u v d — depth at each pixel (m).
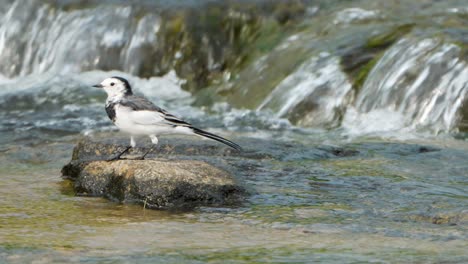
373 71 17.67
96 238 8.73
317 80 18.11
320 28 20.38
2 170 13.01
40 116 18.09
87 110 18.66
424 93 16.56
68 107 18.89
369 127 16.55
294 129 16.95
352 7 20.98
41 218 9.75
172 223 9.48
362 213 9.93
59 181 12.01
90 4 22.83
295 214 9.88
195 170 10.69
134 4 22.38
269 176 11.80
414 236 8.86
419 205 10.28
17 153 14.32
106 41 21.91
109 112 11.08
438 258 7.93
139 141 12.98
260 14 21.42
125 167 10.74
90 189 11.04
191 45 21.30
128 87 11.18
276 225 9.38
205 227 9.30
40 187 11.61
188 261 7.81
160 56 21.44
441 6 20.27
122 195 10.61
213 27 21.48
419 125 16.23
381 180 11.69
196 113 18.61
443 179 11.86
